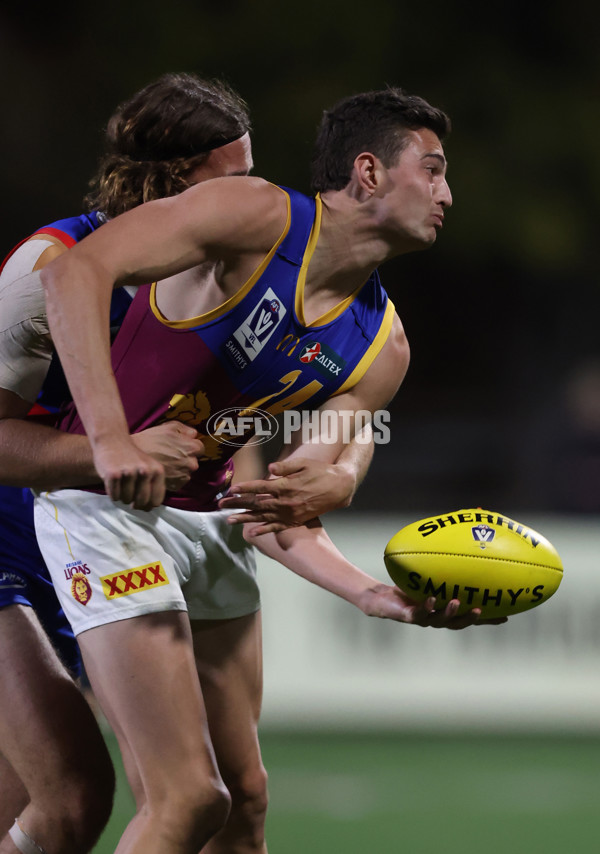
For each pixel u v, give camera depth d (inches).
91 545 375.2
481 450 2058.3
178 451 357.7
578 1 1979.6
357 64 1991.9
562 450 1957.4
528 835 634.8
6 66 2042.3
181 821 351.6
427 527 380.8
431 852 600.1
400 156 373.4
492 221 1968.5
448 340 2206.0
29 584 419.8
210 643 420.8
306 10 1977.1
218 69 1994.3
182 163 411.8
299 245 369.1
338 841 621.6
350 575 406.0
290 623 948.6
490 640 948.0
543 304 2118.6
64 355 335.9
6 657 398.6
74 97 2039.9
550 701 941.8
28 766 388.8
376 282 405.1
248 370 379.2
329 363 392.2
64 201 2036.2
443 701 941.2
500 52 2012.8
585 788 747.4
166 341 376.2
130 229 349.7
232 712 423.8
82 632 373.7
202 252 358.3
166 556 383.2
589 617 948.6
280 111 1959.9
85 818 386.0
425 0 1994.3
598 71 2010.3
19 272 377.7
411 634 948.0
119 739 371.2
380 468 2014.0
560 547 964.0
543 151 1979.6
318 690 943.7
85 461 363.9
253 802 426.9
